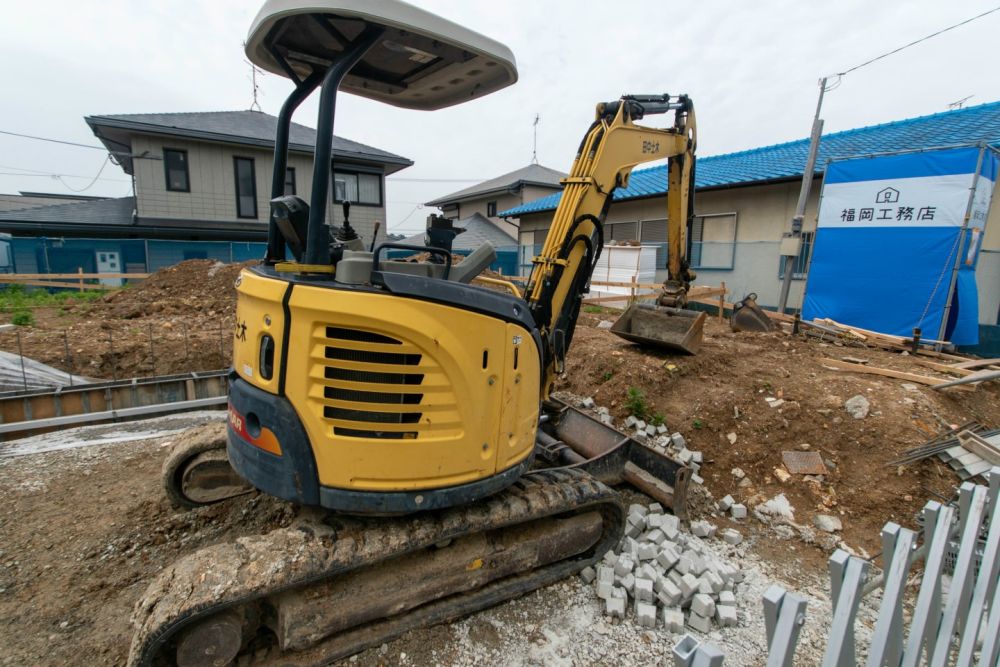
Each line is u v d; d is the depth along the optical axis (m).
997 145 9.67
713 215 14.65
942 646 2.00
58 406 6.14
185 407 6.78
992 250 9.73
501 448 3.11
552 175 32.62
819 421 5.31
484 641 3.18
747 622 3.45
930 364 7.00
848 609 1.60
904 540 1.77
